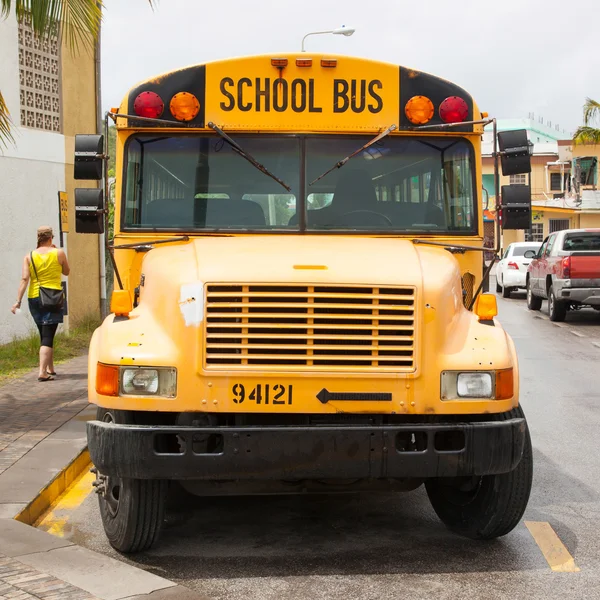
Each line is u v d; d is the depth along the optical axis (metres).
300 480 5.39
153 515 5.36
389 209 6.23
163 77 6.21
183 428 4.88
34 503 6.19
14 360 13.01
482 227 6.29
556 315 21.25
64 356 13.59
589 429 9.29
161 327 5.14
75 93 16.50
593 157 50.56
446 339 5.10
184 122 6.16
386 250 5.64
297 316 4.97
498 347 5.16
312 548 5.66
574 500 6.80
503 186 6.08
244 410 4.95
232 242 5.84
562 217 51.88
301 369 4.96
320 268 5.14
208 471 4.89
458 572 5.23
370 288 5.04
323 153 6.22
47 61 15.78
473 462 4.98
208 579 5.12
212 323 4.96
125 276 6.17
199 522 6.23
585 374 13.09
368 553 5.57
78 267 16.77
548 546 5.71
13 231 14.91
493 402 5.04
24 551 5.08
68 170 16.33
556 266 21.11
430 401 5.00
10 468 6.94
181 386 4.95
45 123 15.80
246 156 6.19
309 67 6.21
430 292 5.07
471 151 6.34
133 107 6.20
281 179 6.18
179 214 6.16
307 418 5.11
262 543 5.77
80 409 9.30
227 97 6.19
